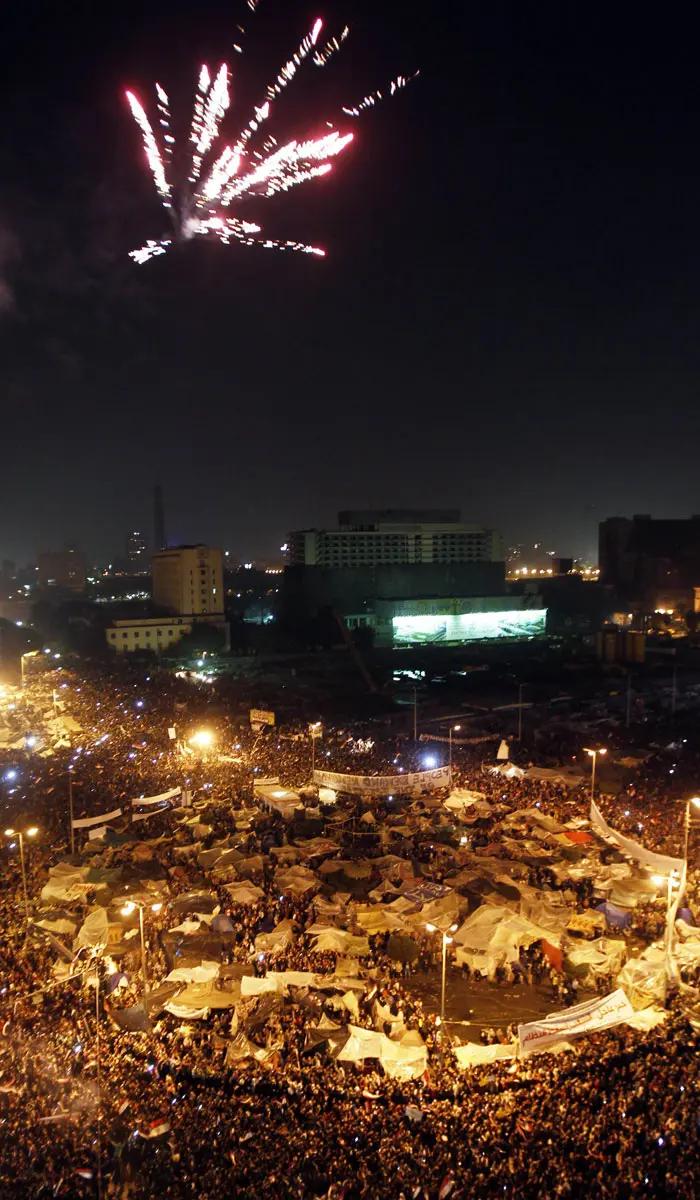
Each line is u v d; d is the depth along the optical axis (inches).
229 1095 844.0
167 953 1156.5
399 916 1242.6
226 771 2127.2
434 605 6811.0
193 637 5856.3
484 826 1692.9
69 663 5002.5
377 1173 708.0
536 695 3939.5
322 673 4938.5
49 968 1116.5
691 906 1290.6
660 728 2807.6
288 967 1115.3
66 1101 808.9
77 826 1596.9
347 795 1924.2
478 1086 850.8
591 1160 709.3
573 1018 887.1
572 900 1334.9
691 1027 936.9
